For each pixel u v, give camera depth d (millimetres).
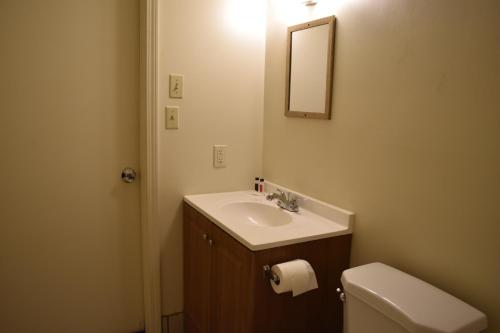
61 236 1893
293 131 1917
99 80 1849
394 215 1401
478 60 1107
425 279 1302
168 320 2102
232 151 2104
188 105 1937
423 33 1257
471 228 1153
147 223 1930
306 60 1778
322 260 1524
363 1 1477
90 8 1778
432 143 1251
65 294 1954
